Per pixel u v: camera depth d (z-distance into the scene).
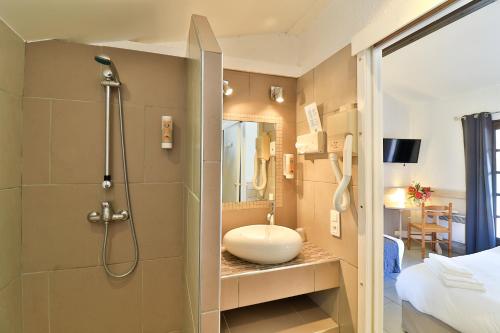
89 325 1.19
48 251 1.13
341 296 1.21
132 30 1.17
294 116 1.65
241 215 1.53
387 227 3.06
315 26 1.46
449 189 2.25
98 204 1.20
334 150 1.21
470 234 1.97
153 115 1.29
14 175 1.04
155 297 1.29
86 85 1.18
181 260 1.33
